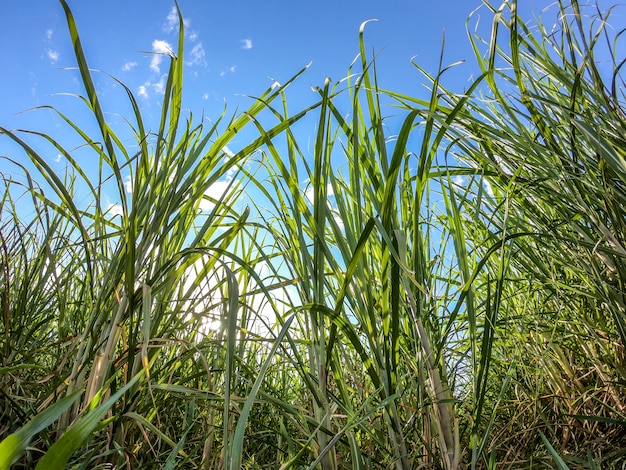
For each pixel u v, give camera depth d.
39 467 0.77
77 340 1.71
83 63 1.51
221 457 1.81
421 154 1.57
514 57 1.84
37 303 2.15
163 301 1.89
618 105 1.76
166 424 2.19
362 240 1.43
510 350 2.52
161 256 1.88
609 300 1.70
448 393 1.59
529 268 2.16
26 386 1.86
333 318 1.52
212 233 2.24
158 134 1.70
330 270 2.10
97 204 1.91
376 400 1.91
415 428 1.72
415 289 1.73
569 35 1.85
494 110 2.48
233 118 2.05
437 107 2.04
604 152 1.62
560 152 1.89
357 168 1.70
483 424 2.22
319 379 1.67
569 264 1.96
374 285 1.85
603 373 2.06
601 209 1.83
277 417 2.39
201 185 1.96
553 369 2.24
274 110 1.90
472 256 2.28
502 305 2.64
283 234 2.04
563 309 2.28
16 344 1.96
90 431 0.83
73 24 1.46
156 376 1.91
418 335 1.70
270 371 2.60
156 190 1.85
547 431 2.18
